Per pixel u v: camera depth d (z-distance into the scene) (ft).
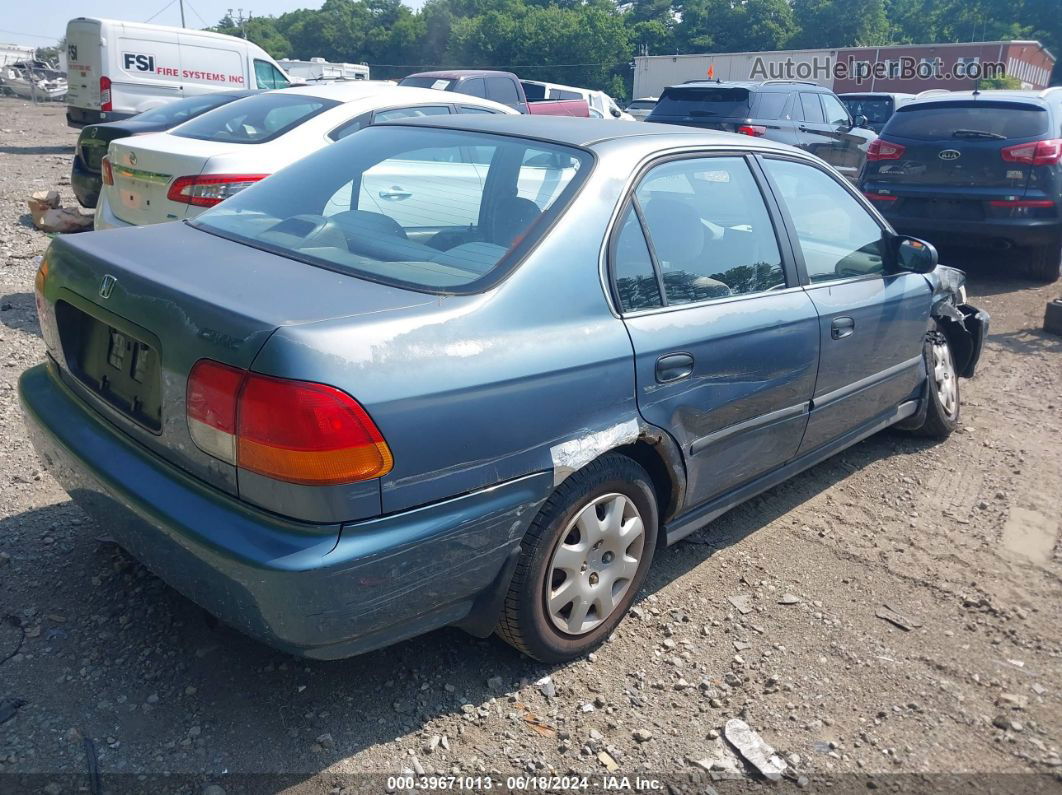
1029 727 9.48
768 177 12.31
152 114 29.30
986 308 26.63
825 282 12.83
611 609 10.15
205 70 51.96
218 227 10.41
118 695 8.91
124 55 48.88
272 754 8.35
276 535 7.39
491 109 26.84
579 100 59.11
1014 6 218.38
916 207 28.94
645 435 9.78
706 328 10.43
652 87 119.75
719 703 9.55
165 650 9.57
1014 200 27.43
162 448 8.30
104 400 9.07
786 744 9.02
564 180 9.81
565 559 9.35
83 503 9.28
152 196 19.58
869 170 29.96
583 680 9.72
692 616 11.05
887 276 14.23
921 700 9.80
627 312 9.65
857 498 14.60
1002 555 12.97
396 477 7.63
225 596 7.70
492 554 8.57
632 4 325.83
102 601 10.29
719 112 39.68
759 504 14.24
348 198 10.73
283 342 7.30
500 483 8.41
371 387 7.46
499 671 9.73
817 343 12.24
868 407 14.28
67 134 62.44
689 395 10.27
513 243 9.15
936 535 13.48
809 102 41.83
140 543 8.41
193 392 7.76
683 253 10.61
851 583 12.04
